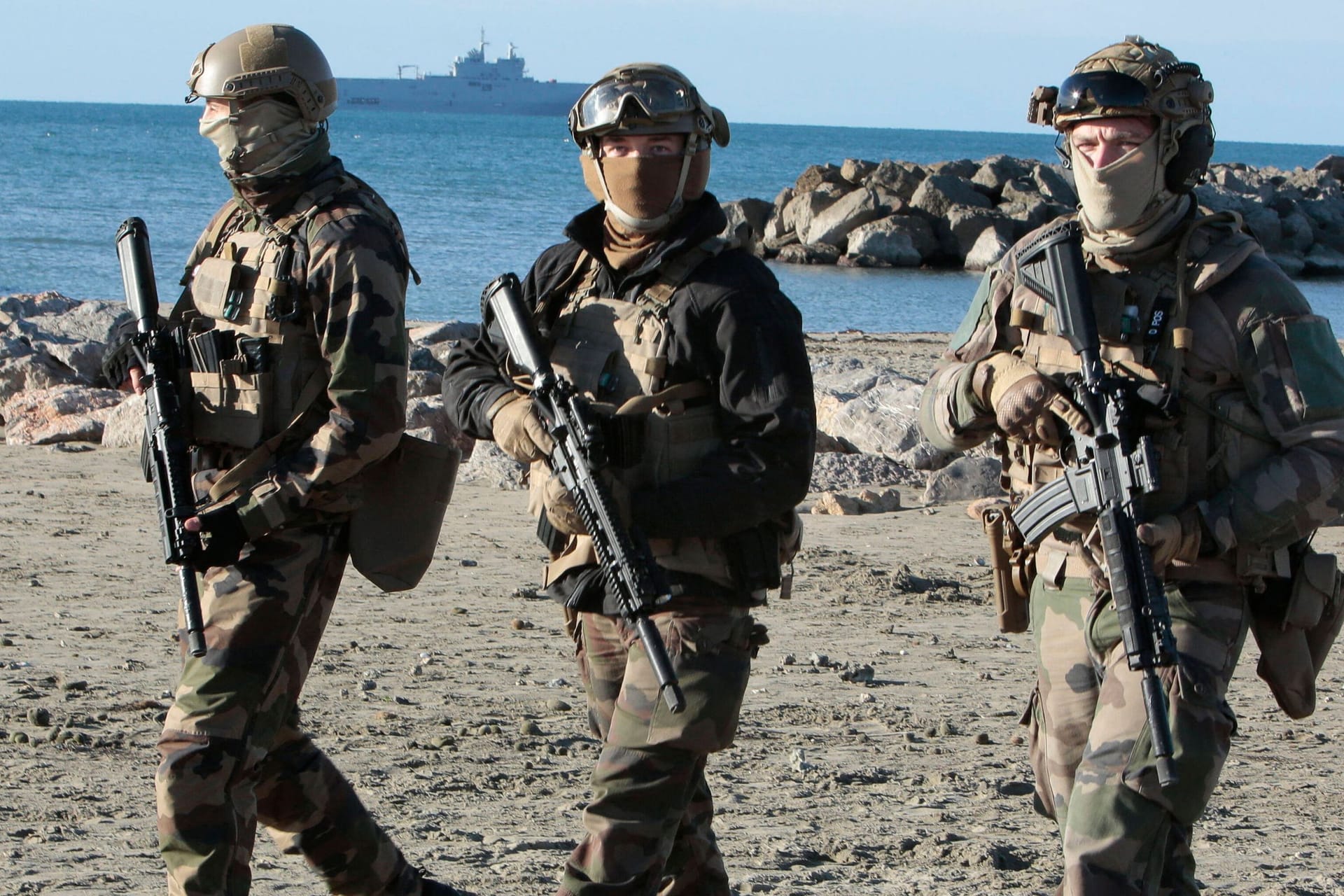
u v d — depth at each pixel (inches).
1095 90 263.6
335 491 288.4
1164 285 268.8
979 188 4168.3
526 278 294.7
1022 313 278.8
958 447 291.4
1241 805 417.7
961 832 382.0
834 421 1024.2
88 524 757.9
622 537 258.5
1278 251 4190.5
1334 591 268.7
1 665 512.1
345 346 283.4
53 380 1121.4
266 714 280.1
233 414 293.6
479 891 324.8
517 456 279.6
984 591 685.9
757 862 352.8
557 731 463.5
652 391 271.7
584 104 274.8
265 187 297.0
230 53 292.4
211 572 284.7
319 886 332.5
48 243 3373.5
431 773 417.1
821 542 773.3
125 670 513.0
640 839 264.7
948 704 510.3
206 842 271.7
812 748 456.4
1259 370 260.4
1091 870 248.1
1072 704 267.6
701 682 264.8
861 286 3329.2
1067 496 261.9
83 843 352.8
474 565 701.9
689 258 273.7
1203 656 256.5
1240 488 257.3
